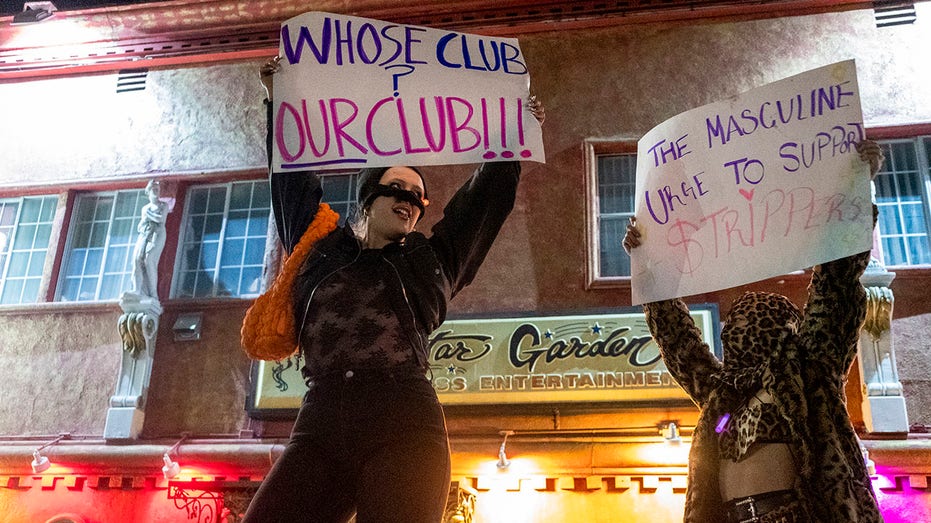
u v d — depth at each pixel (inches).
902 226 418.9
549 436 393.7
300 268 115.1
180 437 429.7
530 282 428.8
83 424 444.5
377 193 118.9
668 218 134.8
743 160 130.4
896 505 359.3
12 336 470.0
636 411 390.9
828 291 111.7
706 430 113.7
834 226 116.6
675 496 382.0
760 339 116.0
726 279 124.2
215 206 492.4
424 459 98.0
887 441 365.1
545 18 487.2
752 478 105.4
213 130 501.7
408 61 135.3
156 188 478.3
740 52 459.8
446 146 128.9
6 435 447.5
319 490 98.4
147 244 463.2
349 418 99.3
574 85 468.4
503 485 395.5
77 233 499.8
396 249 114.9
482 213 124.5
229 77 514.0
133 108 516.1
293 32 135.1
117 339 461.7
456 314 421.4
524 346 408.5
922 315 393.7
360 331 104.7
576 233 436.8
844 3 456.8
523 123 132.8
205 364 443.8
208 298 457.7
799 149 126.0
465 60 136.9
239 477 419.5
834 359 108.0
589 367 399.2
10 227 506.0
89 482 432.8
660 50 468.4
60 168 507.5
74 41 536.4
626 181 453.4
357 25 137.1
